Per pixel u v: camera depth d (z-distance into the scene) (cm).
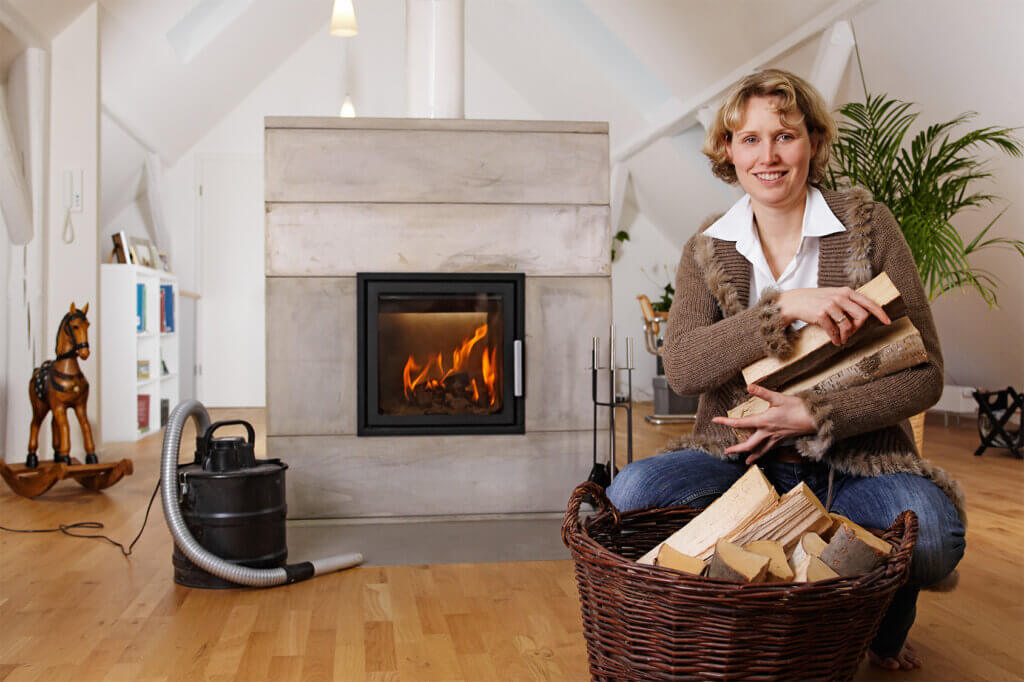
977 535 281
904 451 146
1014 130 380
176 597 216
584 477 321
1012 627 192
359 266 312
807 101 144
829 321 128
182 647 180
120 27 477
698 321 150
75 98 431
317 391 310
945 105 406
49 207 429
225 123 750
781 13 438
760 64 482
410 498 312
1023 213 415
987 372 561
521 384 314
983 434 481
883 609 109
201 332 750
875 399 133
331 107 764
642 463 153
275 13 650
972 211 436
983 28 350
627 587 107
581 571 116
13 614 203
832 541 111
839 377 136
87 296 430
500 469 316
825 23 417
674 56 542
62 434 364
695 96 562
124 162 641
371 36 766
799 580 109
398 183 314
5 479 347
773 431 135
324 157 311
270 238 309
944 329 550
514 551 265
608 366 321
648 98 632
